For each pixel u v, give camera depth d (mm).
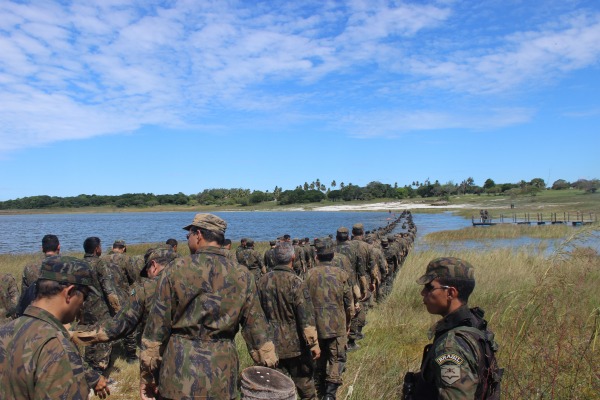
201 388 2955
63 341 2303
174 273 3139
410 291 10289
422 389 2420
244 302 3283
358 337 7480
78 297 2510
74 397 2227
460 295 2512
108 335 3650
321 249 5578
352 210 124000
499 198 113438
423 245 27969
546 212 62438
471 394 2189
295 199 161625
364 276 7676
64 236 51844
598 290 6789
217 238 3363
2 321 5547
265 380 3496
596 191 81188
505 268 12242
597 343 4863
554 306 5059
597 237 5266
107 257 7457
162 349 3131
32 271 5586
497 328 5500
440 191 144375
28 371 2162
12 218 122188
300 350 4762
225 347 3139
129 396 5480
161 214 146125
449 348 2293
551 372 4262
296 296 4680
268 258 9516
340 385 5227
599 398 4027
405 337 7496
